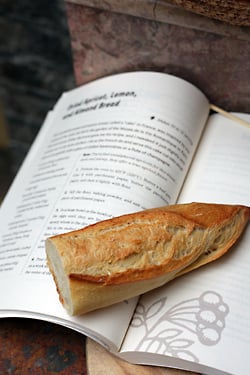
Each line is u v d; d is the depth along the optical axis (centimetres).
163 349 53
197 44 66
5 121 108
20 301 56
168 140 64
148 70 72
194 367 53
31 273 57
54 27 93
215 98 70
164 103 66
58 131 70
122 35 69
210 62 67
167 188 62
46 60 97
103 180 62
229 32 63
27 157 70
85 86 73
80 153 65
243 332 53
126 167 62
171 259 54
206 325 54
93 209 60
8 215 64
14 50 98
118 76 71
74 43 72
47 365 57
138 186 61
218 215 57
